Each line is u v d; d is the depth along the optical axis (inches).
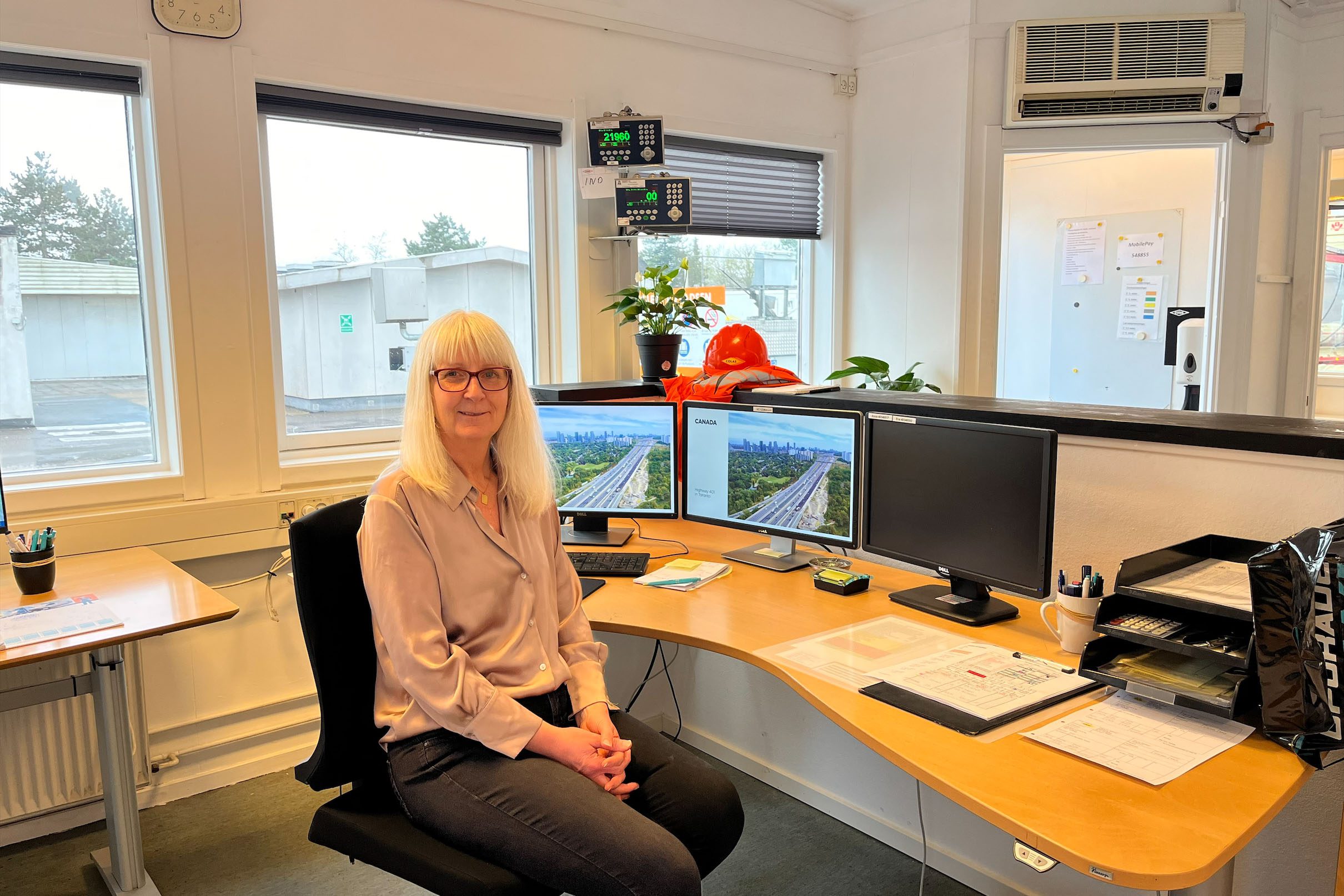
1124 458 71.0
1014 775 46.5
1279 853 63.8
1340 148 165.0
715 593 80.2
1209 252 164.1
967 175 150.9
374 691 59.4
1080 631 62.2
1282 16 157.9
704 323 130.2
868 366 154.2
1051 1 147.9
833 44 162.1
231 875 87.5
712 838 58.4
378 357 121.6
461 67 118.2
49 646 67.6
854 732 52.7
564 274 134.9
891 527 79.0
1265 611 48.2
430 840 54.2
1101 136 150.1
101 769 87.6
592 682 63.4
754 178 158.4
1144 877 37.9
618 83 134.1
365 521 56.7
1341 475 59.4
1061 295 193.0
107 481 97.3
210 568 103.4
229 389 103.4
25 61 91.4
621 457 96.9
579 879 50.3
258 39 102.7
